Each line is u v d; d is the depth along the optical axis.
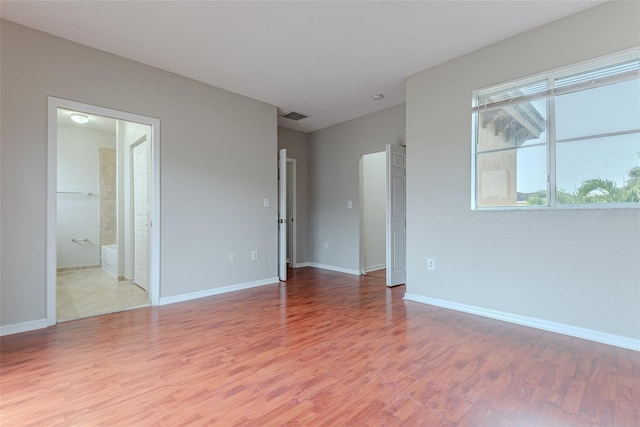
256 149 4.34
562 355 2.16
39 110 2.69
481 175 3.08
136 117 3.24
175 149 3.53
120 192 4.76
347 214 5.38
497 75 2.91
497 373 1.92
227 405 1.61
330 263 5.68
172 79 3.51
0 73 2.51
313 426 1.44
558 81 2.63
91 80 2.96
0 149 2.51
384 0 2.32
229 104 4.04
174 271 3.52
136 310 3.22
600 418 1.50
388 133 4.76
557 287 2.58
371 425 1.45
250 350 2.26
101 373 1.93
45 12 2.44
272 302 3.52
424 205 3.46
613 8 2.33
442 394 1.70
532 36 2.71
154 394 1.70
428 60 3.25
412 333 2.57
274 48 3.01
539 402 1.62
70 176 5.65
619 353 2.18
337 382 1.83
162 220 3.43
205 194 3.79
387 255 4.31
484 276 3.00
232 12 2.45
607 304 2.35
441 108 3.31
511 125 2.89
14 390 1.74
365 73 3.55
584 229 2.46
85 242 5.77
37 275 2.68
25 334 2.55
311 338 2.48
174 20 2.55
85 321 2.88
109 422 1.47
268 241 4.50
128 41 2.87
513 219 2.82
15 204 2.58
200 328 2.71
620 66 2.35
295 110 4.82
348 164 5.36
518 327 2.70
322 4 2.36
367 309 3.25
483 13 2.48
